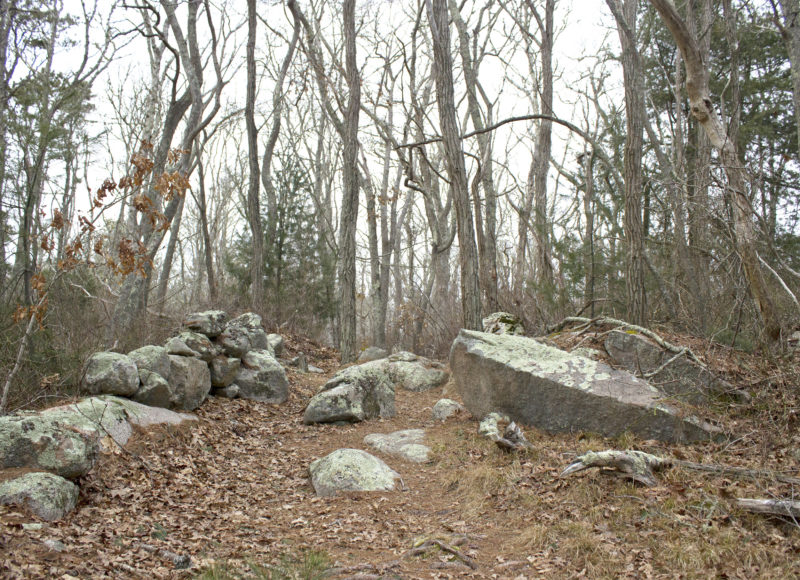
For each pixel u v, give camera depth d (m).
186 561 4.85
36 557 4.32
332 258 24.31
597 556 4.83
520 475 6.79
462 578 4.73
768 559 4.49
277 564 4.93
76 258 7.72
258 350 12.65
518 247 20.66
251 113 19.61
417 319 22.55
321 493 6.89
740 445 6.96
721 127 8.73
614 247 14.38
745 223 8.59
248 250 22.48
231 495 6.75
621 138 18.48
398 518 6.21
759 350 8.95
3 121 11.72
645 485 5.96
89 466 5.86
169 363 8.78
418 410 11.15
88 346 8.99
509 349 8.85
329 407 9.84
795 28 11.87
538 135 19.30
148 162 7.48
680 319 11.73
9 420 5.69
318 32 25.91
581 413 7.93
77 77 17.36
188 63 15.65
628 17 15.02
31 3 17.28
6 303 8.91
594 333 10.80
